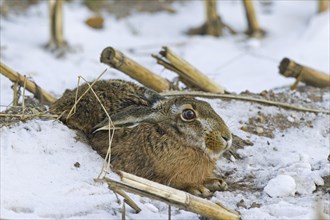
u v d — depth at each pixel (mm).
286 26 21094
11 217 7875
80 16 20438
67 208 8336
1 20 19609
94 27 20062
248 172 10320
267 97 13211
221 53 18953
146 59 17703
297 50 19000
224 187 9703
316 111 12672
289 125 12203
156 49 18891
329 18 20219
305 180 9430
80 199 8633
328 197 9188
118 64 12508
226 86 16266
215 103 12602
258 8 22656
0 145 9281
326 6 20938
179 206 8055
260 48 19438
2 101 13516
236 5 22844
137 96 10297
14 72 12102
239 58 18562
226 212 8227
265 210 8750
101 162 9727
